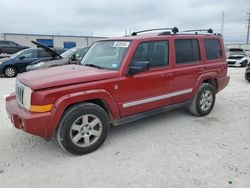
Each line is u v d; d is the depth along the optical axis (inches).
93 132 144.0
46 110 126.0
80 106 136.6
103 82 142.2
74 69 155.9
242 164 130.3
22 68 490.3
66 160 136.6
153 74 164.4
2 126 185.3
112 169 127.0
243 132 174.9
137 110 161.3
